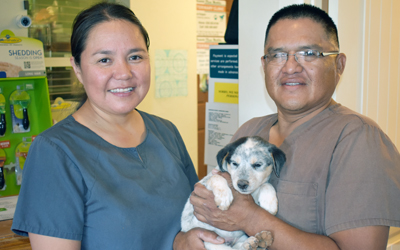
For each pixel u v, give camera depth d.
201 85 4.30
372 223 1.12
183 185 1.54
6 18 2.19
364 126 1.25
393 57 2.23
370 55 2.07
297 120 1.47
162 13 3.35
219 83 2.62
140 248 1.32
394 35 2.21
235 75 2.51
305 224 1.27
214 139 2.71
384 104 2.22
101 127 1.44
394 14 2.19
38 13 2.61
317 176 1.27
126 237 1.29
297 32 1.34
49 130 1.33
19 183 2.29
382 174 1.17
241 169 1.38
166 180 1.49
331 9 1.90
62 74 2.75
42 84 2.34
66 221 1.21
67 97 2.77
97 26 1.32
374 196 1.14
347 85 2.00
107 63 1.34
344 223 1.15
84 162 1.30
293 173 1.34
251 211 1.30
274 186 1.40
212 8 4.35
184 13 3.54
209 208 1.36
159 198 1.41
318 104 1.40
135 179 1.38
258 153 1.40
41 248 1.20
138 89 1.42
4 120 2.24
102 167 1.34
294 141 1.40
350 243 1.14
